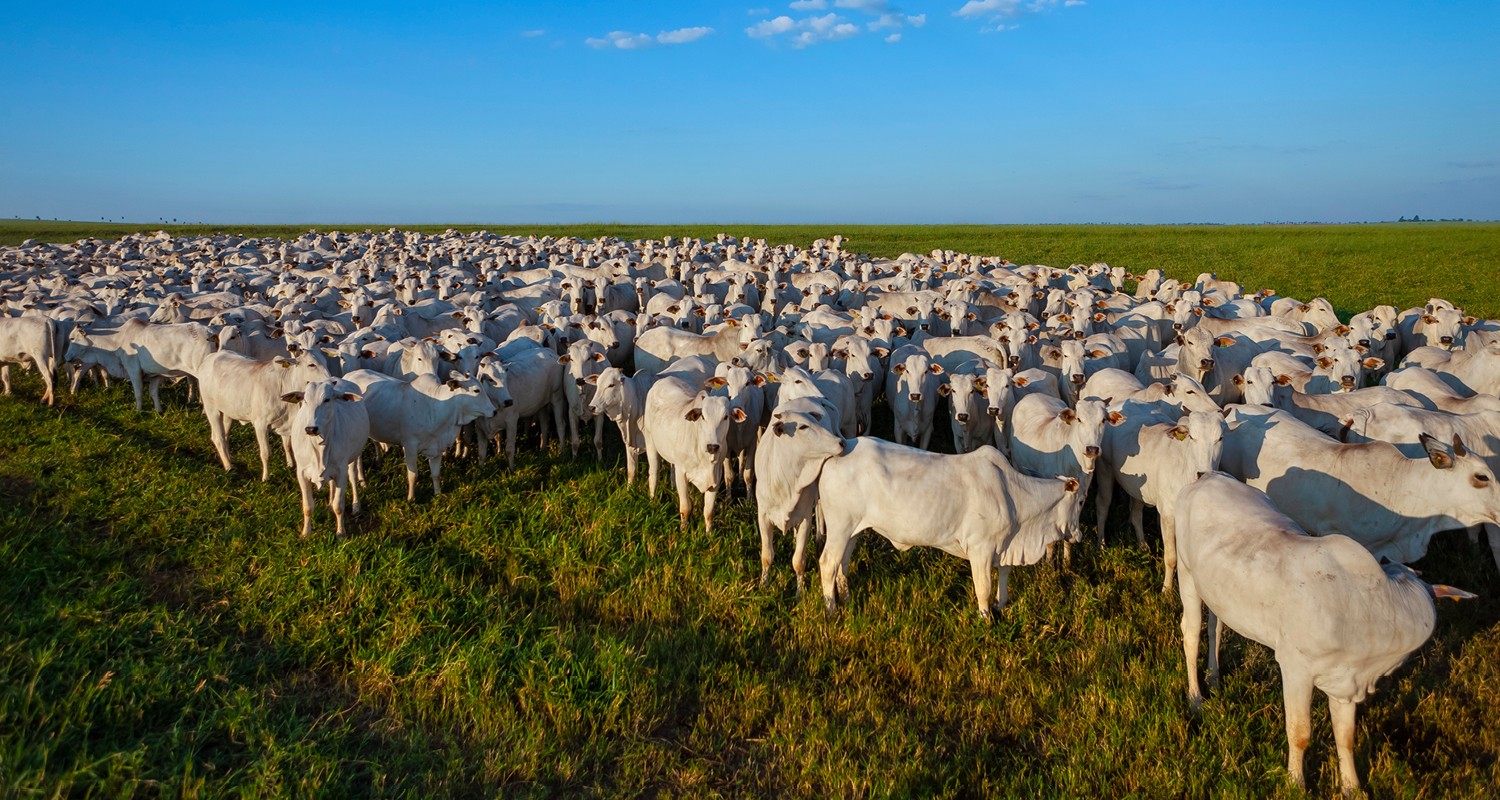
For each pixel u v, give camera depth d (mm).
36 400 17062
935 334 19250
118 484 11898
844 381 12922
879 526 8953
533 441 15586
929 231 95312
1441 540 10367
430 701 7395
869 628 8633
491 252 37188
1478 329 18047
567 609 9062
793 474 9391
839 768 6703
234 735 6797
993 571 9875
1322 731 7145
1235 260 54750
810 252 38562
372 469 13500
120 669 7402
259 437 12570
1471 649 8039
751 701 7574
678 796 6566
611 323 18328
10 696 6645
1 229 85688
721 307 21062
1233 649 8219
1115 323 19297
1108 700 7461
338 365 15250
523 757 6719
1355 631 6098
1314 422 11344
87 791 5941
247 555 9984
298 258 33375
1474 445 9836
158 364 16141
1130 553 10492
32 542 9766
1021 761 6898
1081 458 9930
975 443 13398
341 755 6707
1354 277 43219
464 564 9875
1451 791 6352
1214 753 6879
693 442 10617
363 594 8938
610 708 7336
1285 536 6594
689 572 9742
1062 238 79562
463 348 14922
